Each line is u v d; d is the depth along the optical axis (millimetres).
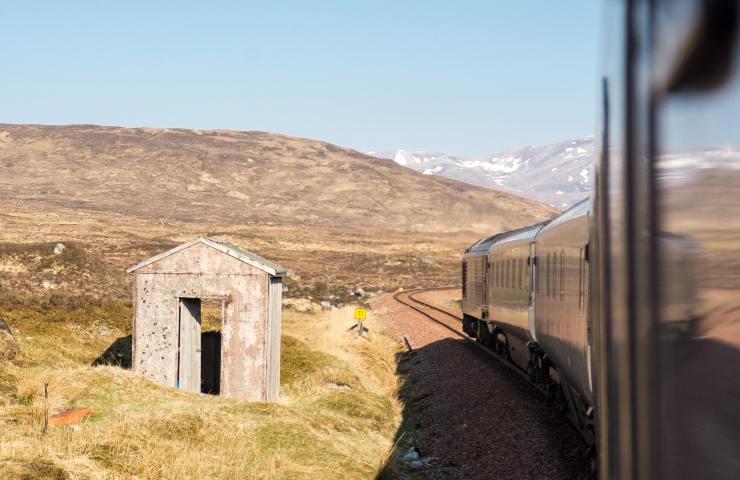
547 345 17203
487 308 29297
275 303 23062
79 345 26719
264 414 18422
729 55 1634
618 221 2496
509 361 27484
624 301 2447
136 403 17734
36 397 16516
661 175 2002
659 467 2125
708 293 1829
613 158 2535
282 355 26797
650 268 2141
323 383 24984
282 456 15203
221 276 22625
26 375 18453
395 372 32250
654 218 2074
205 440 15258
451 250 163375
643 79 2111
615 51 2420
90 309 31047
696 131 1787
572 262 12914
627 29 2250
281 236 180125
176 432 15336
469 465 16531
